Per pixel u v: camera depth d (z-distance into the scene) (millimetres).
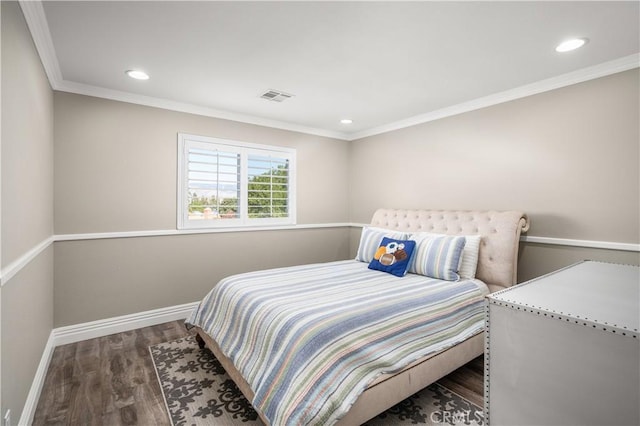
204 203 3535
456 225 3145
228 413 1854
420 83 2777
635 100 2250
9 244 1410
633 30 1915
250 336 1929
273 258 4074
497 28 1910
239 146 3766
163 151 3262
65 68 2469
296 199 4285
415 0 1650
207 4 1688
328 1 1662
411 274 2877
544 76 2605
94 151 2891
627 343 760
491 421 1021
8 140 1405
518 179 2893
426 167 3719
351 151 4809
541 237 2734
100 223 2930
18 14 1551
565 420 866
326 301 2021
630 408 758
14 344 1497
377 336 1762
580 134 2514
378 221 4004
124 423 1767
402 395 1737
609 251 2367
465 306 2336
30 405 1776
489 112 3109
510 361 982
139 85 2834
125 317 3066
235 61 2365
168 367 2371
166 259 3297
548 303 976
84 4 1674
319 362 1532
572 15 1771
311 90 2959
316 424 1376
